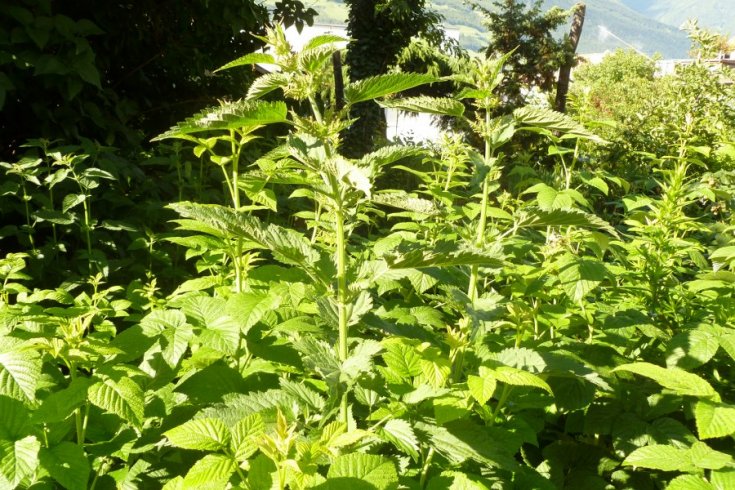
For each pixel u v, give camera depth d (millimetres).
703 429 1838
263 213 4930
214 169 5129
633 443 2311
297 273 2457
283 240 1759
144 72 6426
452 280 2119
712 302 2936
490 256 1575
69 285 3594
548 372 2023
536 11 13188
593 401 2521
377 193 1893
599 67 28219
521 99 13148
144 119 6418
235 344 2043
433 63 13719
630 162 7699
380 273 1717
